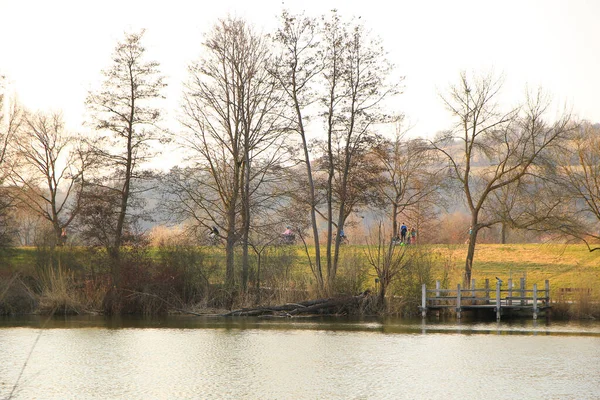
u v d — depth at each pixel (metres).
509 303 48.12
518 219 51.59
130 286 47.75
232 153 52.03
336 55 51.31
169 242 50.91
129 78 51.97
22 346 34.22
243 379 27.00
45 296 47.47
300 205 52.44
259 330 40.72
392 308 48.31
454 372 28.52
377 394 24.66
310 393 24.77
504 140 51.84
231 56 50.97
